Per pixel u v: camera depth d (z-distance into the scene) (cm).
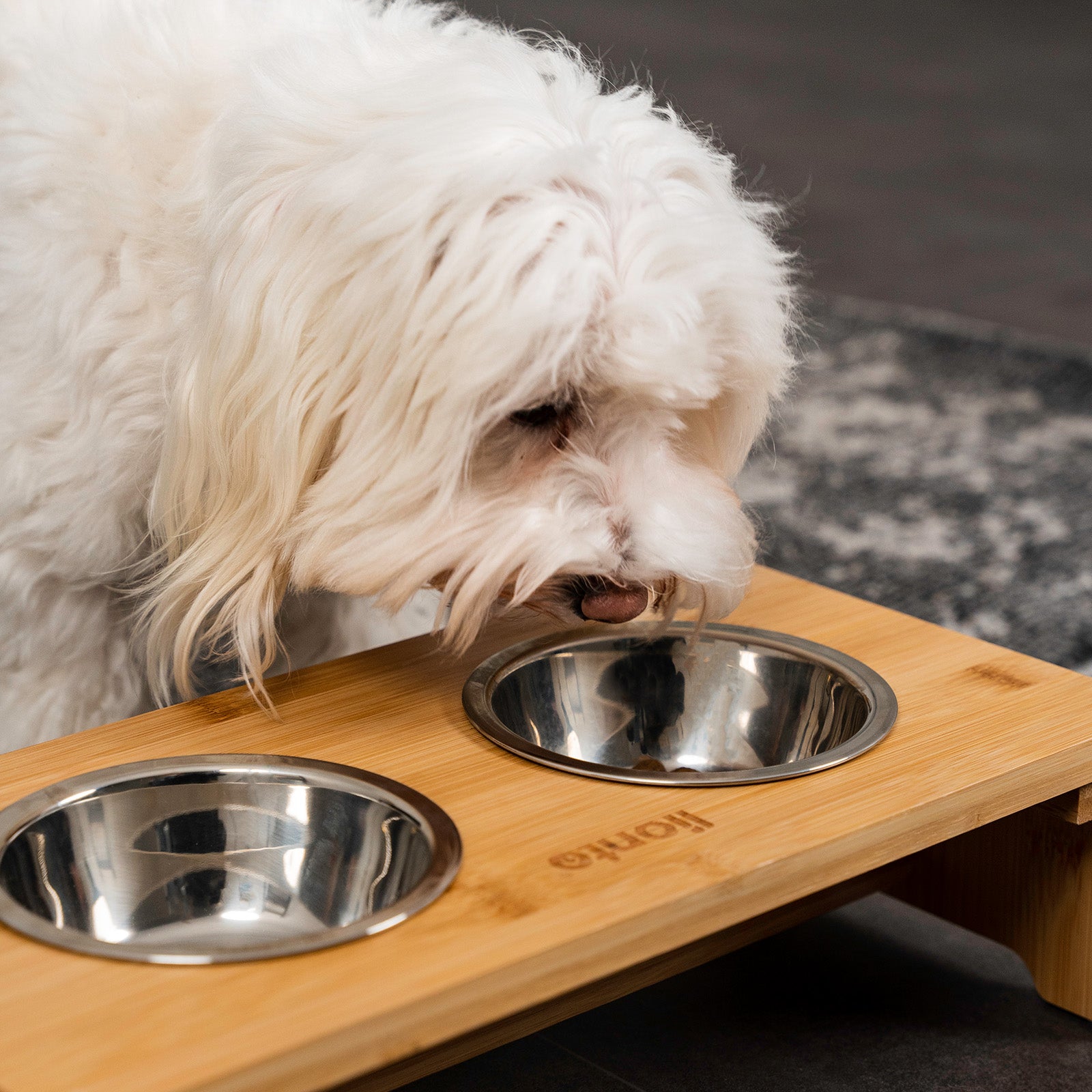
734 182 129
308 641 157
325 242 108
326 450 114
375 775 102
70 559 136
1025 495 267
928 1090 120
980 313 387
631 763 126
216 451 115
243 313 111
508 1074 122
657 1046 126
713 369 114
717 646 129
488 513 110
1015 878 134
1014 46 756
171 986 79
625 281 106
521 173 105
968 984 137
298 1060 75
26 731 144
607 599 110
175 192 129
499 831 97
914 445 294
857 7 858
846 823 98
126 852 100
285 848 102
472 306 103
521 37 132
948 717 115
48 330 130
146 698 153
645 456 113
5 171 133
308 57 120
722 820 98
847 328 373
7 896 87
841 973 138
